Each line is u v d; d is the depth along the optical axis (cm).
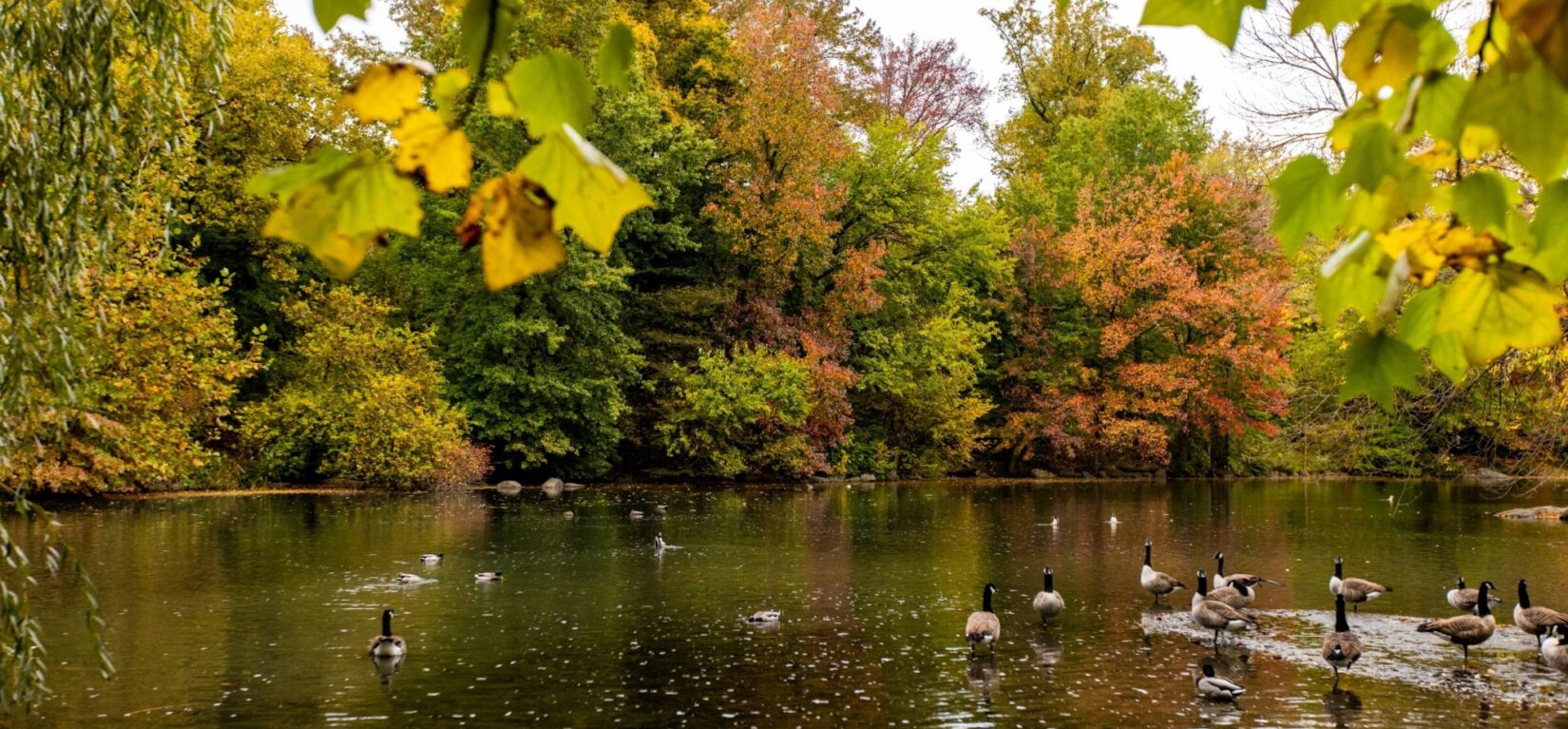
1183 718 1170
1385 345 198
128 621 1581
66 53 833
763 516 3130
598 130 3850
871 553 2402
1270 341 4488
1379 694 1277
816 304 4662
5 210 810
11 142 805
